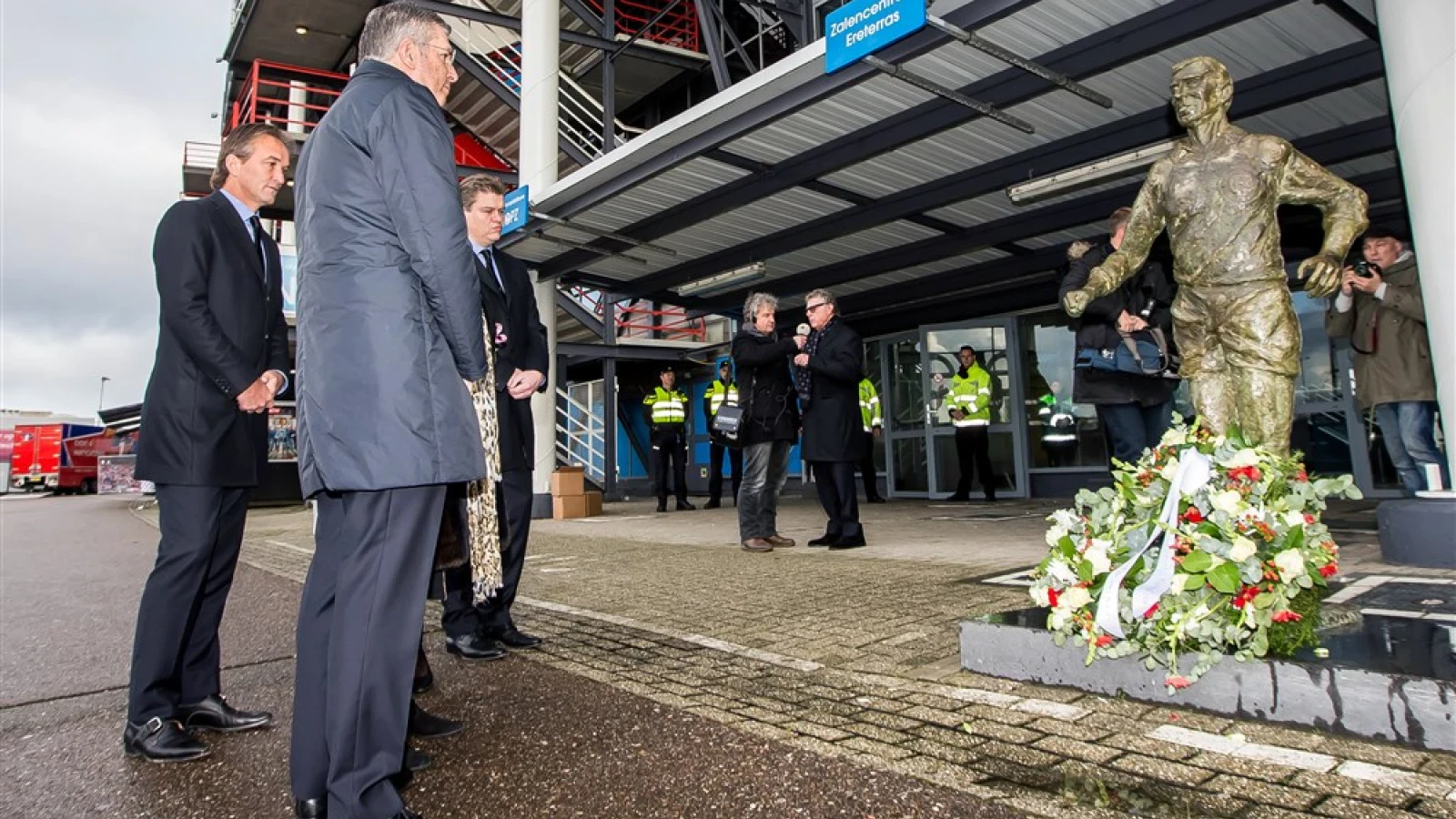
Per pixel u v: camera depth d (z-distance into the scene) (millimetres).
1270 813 1748
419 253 1863
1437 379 4082
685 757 2248
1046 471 12156
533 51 10805
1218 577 2242
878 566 5426
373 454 1872
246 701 3039
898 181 8422
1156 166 3541
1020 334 12430
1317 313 9484
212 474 2533
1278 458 2594
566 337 17797
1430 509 4133
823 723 2469
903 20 5570
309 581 2092
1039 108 6793
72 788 2227
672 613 4246
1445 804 1736
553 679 3111
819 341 6125
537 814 1927
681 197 8945
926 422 12906
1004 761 2104
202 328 2441
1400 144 4199
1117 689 2537
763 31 14664
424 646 3762
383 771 1837
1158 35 5586
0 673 3646
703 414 18438
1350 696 2117
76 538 11875
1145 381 5078
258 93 20031
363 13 17547
